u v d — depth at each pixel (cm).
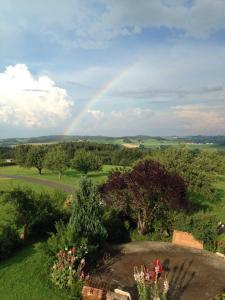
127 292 1097
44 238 1716
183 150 3009
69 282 1150
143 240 1752
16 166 9125
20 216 1616
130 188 1752
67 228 1455
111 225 1706
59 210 1842
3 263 1351
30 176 6544
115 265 1377
